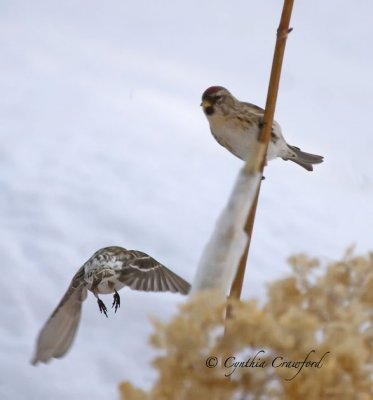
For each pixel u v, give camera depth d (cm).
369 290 283
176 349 268
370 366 270
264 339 263
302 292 290
